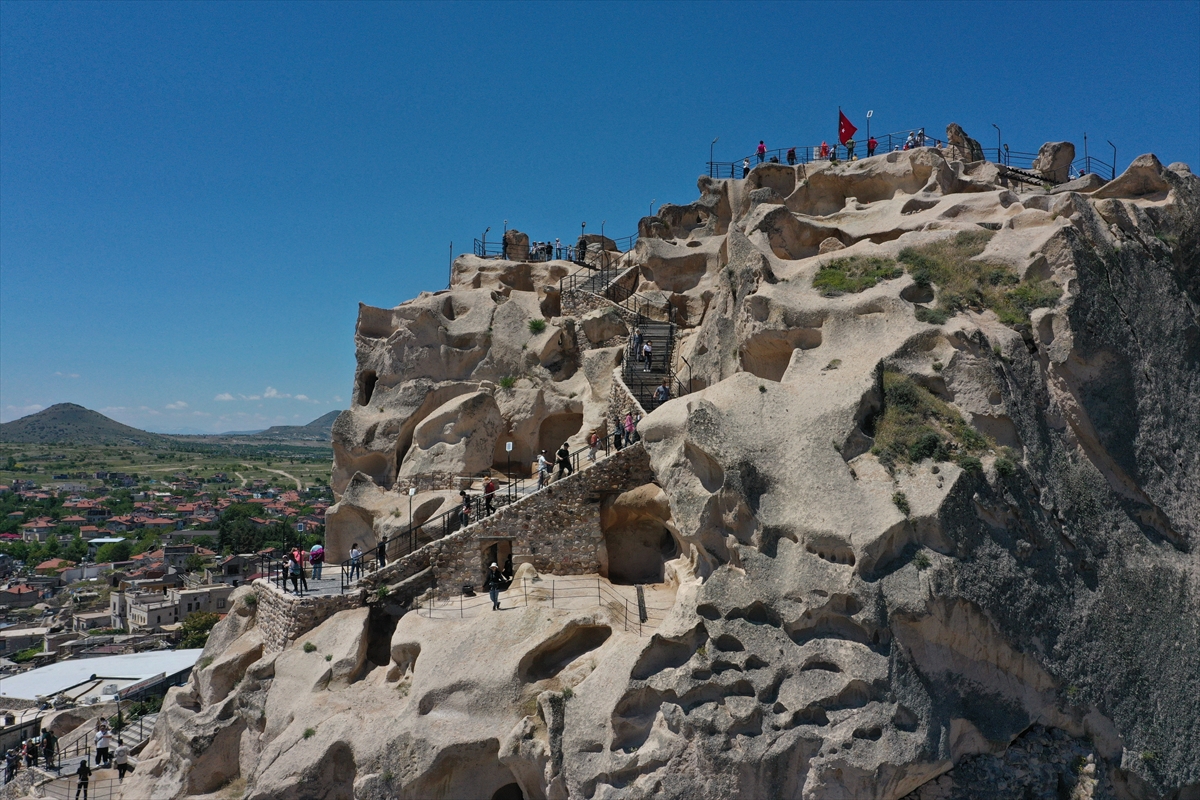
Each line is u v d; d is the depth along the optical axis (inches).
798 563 930.7
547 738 959.6
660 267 1761.8
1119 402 1087.0
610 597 1112.8
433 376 1660.9
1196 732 997.8
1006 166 1617.9
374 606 1206.9
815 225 1459.2
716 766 879.7
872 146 1662.2
